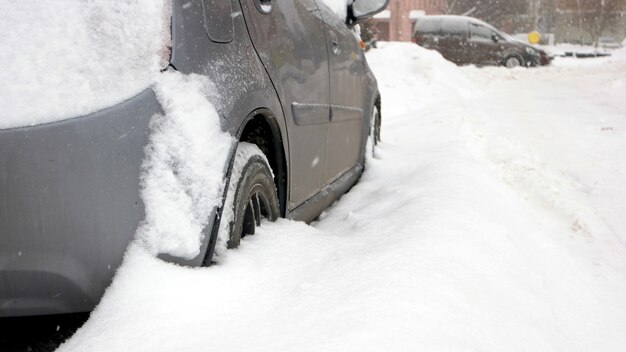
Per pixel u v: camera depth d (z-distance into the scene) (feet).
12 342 7.20
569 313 9.43
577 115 32.55
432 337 6.44
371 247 8.95
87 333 6.37
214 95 7.55
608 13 166.61
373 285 7.32
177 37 7.18
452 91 45.60
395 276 7.61
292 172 10.41
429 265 8.20
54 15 6.63
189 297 6.73
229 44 8.27
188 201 7.02
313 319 6.56
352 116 14.71
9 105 6.31
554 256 12.18
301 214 11.12
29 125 6.29
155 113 6.91
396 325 6.46
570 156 22.27
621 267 12.29
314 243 9.05
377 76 45.19
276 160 9.98
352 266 7.95
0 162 6.23
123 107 6.68
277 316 6.70
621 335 9.33
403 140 22.11
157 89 6.95
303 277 7.76
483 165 17.33
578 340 8.64
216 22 8.03
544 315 8.72
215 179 7.27
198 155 7.10
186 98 7.13
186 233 6.95
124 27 6.82
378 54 52.80
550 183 17.39
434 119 27.35
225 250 7.68
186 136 7.03
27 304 6.54
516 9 152.66
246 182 8.36
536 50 82.38
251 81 8.57
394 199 12.78
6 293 6.46
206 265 7.30
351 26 15.60
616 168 20.21
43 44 6.53
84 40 6.66
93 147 6.48
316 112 11.58
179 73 7.15
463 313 7.24
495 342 6.97
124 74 6.79
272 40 9.68
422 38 84.94
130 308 6.51
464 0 150.10
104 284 6.70
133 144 6.73
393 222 10.66
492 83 59.82
